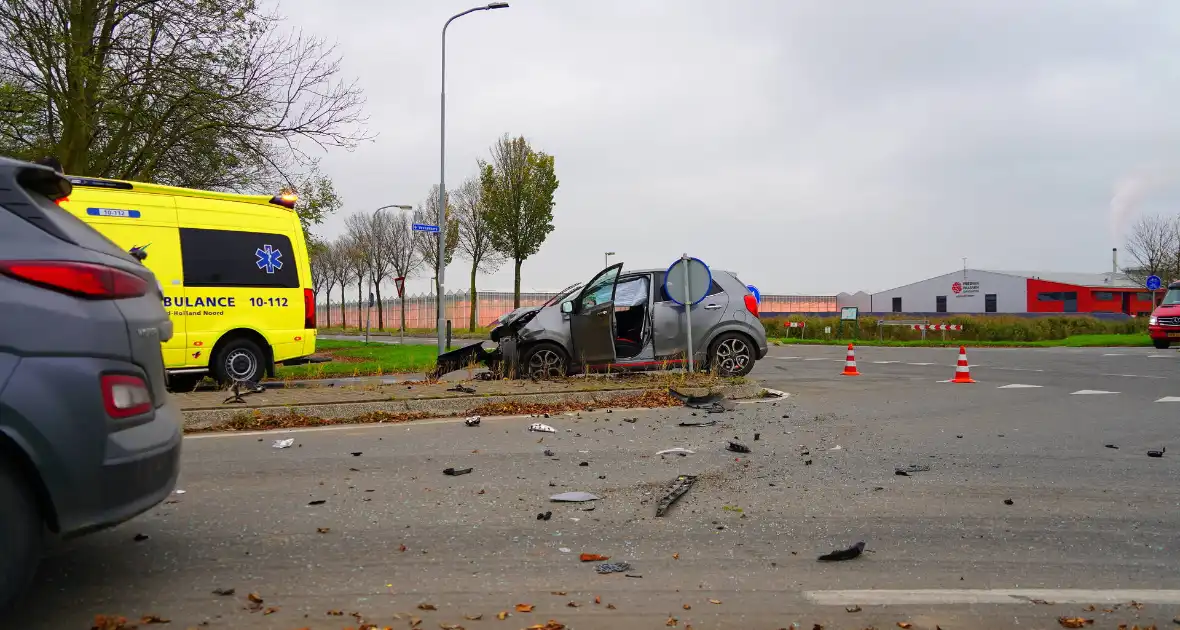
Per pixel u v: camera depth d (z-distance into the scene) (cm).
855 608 334
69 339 300
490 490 538
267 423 809
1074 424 839
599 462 632
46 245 305
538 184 3506
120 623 304
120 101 1538
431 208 4188
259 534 430
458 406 926
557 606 332
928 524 464
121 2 1522
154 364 343
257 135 1691
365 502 502
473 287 4266
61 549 400
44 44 1428
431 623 311
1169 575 378
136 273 343
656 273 1216
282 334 1175
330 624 308
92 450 301
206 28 1595
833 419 872
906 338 3491
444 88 2102
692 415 902
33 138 1570
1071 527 458
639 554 406
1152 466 621
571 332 1157
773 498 523
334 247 5372
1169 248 4716
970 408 973
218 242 1130
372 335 4509
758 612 328
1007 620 322
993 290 6262
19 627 300
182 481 557
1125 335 3497
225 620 311
